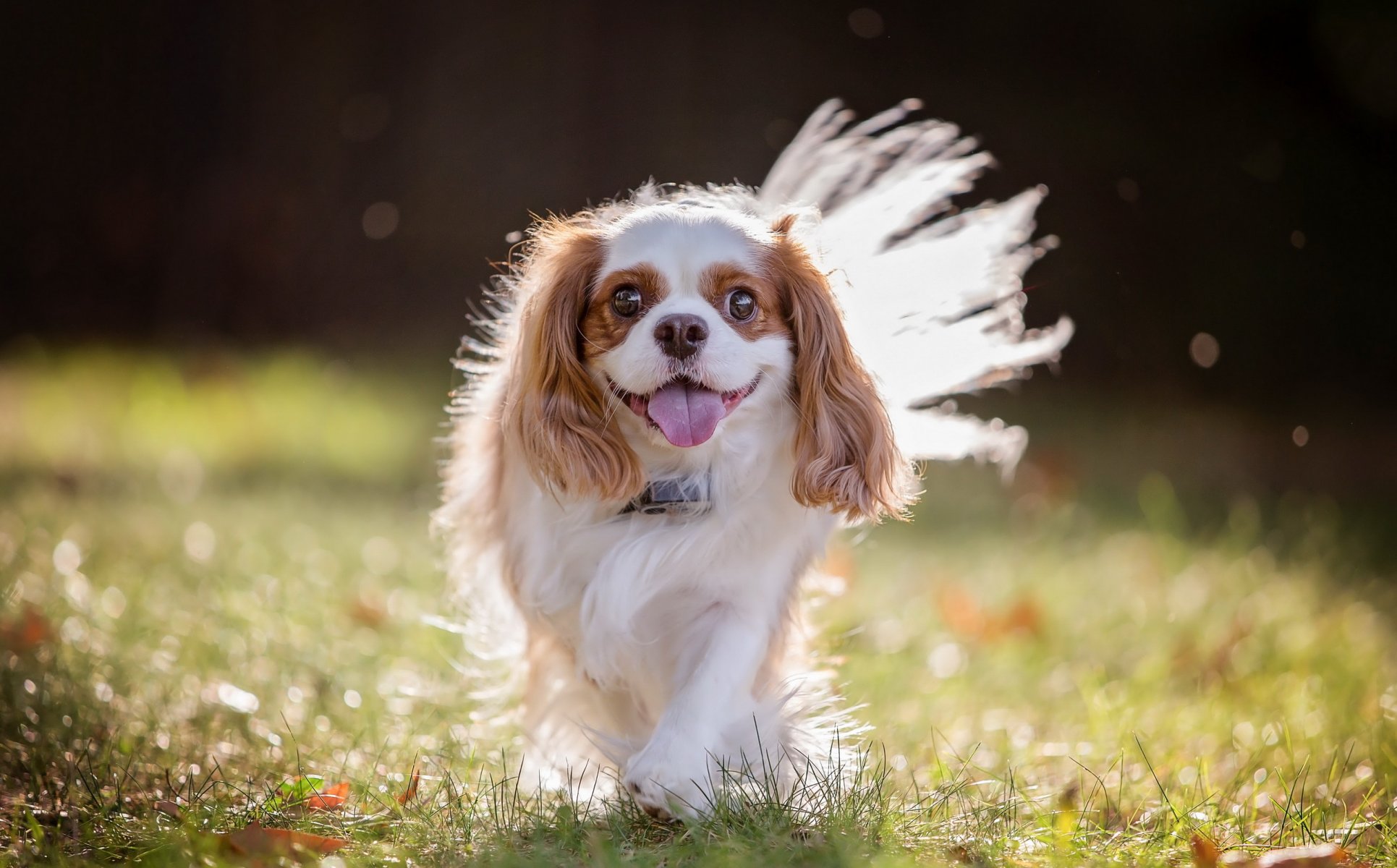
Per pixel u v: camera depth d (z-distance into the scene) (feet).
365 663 16.11
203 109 47.37
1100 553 23.99
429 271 46.57
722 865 9.39
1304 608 19.97
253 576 19.40
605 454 11.64
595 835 10.30
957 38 45.37
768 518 12.00
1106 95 44.88
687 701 11.39
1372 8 42.19
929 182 15.52
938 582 21.17
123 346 43.57
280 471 29.55
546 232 12.55
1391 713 15.08
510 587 12.78
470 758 12.54
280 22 47.29
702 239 11.62
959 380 14.90
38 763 11.66
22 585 17.33
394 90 47.37
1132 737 13.85
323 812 10.98
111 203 47.34
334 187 47.37
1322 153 44.16
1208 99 44.68
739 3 46.24
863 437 11.98
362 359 42.86
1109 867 10.04
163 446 31.24
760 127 45.70
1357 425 39.65
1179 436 37.47
